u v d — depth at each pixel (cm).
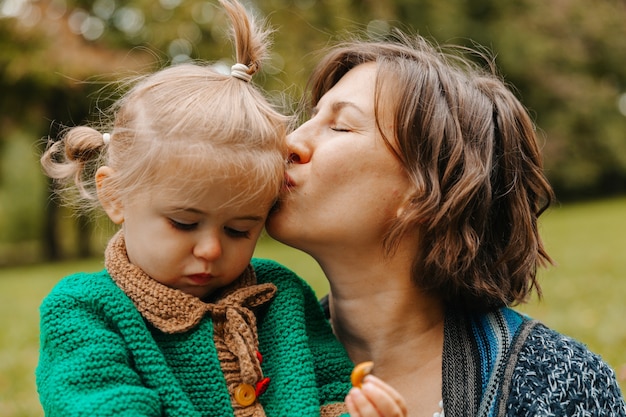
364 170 137
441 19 1505
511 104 154
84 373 129
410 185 138
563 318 397
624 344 330
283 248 948
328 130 145
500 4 1714
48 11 1315
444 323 144
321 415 141
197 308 140
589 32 1862
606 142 1850
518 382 130
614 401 132
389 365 146
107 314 137
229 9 156
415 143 138
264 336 147
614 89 1941
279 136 143
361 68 151
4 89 1340
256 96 148
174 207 134
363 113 140
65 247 1631
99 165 160
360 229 138
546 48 1756
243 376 136
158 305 139
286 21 1107
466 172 139
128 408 125
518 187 150
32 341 460
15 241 2133
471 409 130
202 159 133
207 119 137
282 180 142
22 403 309
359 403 117
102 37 1314
